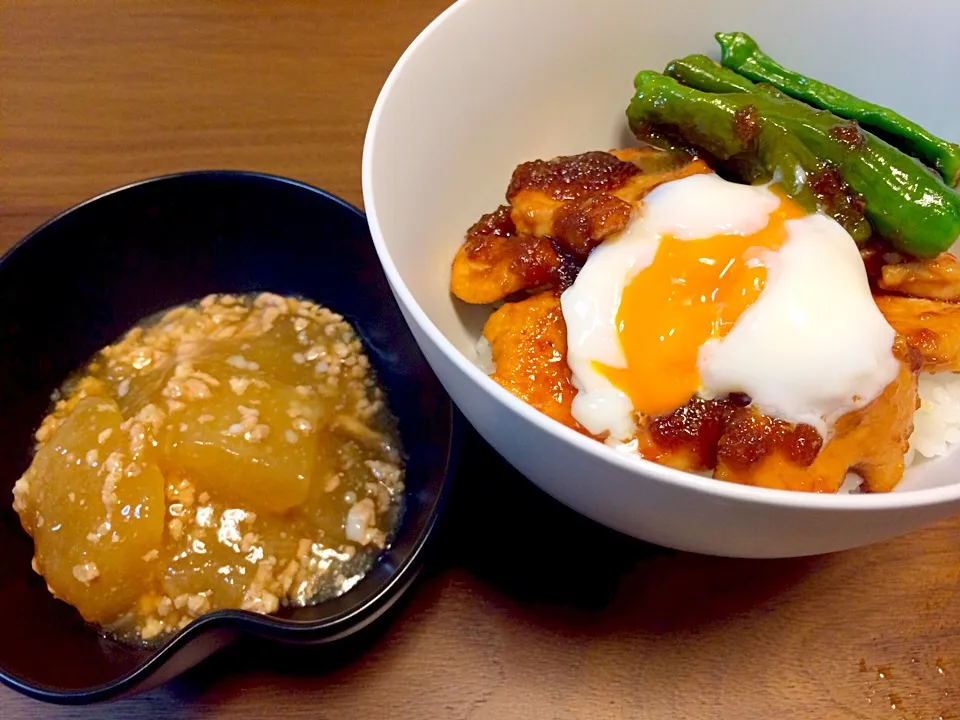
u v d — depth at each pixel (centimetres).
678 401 17
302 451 19
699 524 14
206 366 20
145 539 18
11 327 20
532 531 19
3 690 17
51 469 18
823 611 18
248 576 18
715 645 18
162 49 27
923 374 19
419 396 21
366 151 16
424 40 17
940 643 18
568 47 20
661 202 18
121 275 22
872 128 20
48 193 24
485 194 21
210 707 17
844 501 12
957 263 19
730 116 19
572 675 17
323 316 23
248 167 25
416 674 17
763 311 16
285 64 27
